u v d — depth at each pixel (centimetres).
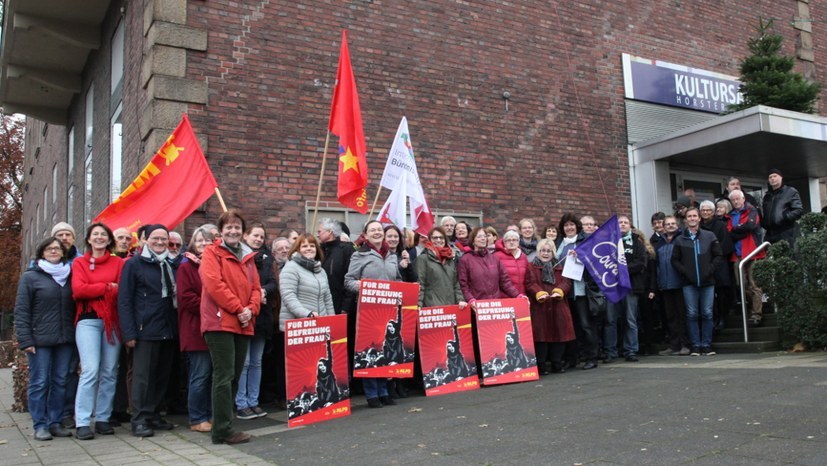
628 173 1167
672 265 837
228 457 452
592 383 646
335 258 691
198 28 828
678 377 626
